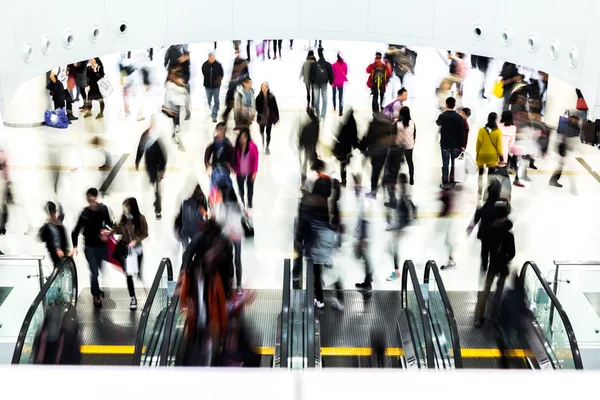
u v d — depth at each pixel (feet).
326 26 34.99
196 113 54.90
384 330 30.14
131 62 55.16
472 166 44.80
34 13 27.17
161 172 38.19
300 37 35.29
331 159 46.37
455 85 56.95
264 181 43.04
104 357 28.30
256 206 40.11
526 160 43.83
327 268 33.63
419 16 33.19
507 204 31.09
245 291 32.32
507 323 30.09
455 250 35.76
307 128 41.45
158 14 33.63
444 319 26.55
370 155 40.11
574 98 56.08
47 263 34.88
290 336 25.50
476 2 30.83
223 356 27.89
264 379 5.23
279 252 35.81
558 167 42.42
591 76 24.56
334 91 55.31
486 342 29.22
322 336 29.68
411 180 41.86
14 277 31.01
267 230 37.78
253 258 35.19
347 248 35.78
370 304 31.73
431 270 29.09
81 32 30.12
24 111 52.90
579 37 25.08
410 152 41.09
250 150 37.37
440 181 43.04
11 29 25.63
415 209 39.27
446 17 32.27
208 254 29.09
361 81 62.28
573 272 30.76
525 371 5.31
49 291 27.14
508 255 30.76
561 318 25.26
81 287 32.99
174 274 34.04
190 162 45.70
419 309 25.17
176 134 48.11
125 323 30.45
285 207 40.11
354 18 34.73
